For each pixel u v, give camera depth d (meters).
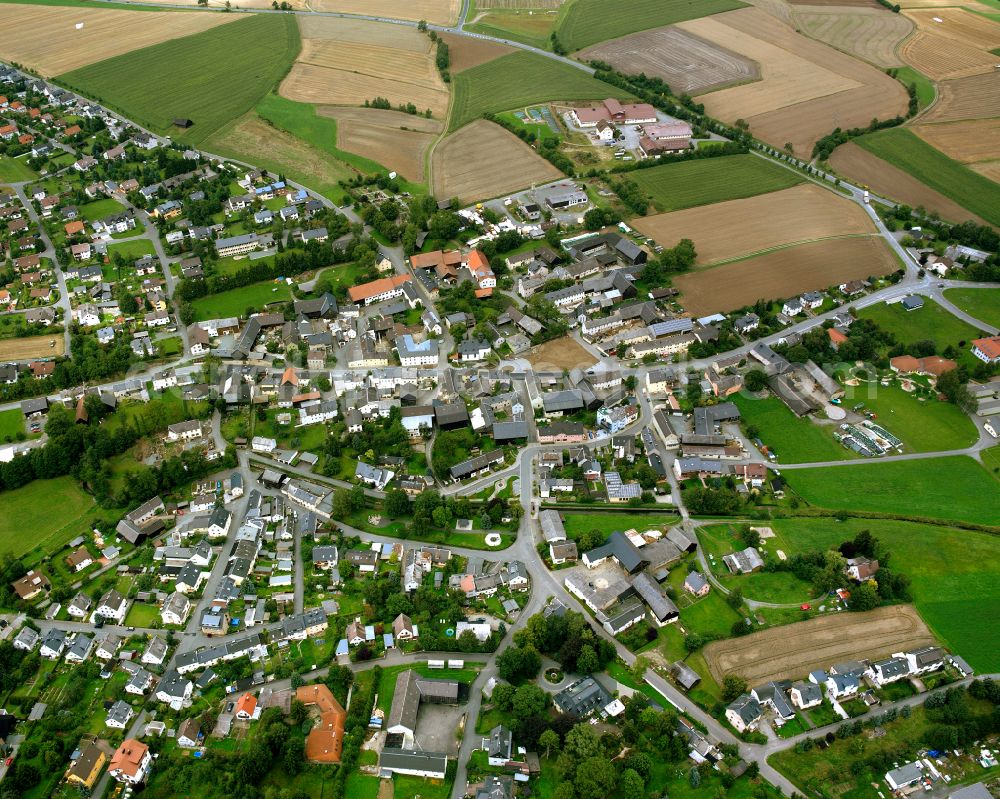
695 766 169.75
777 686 183.50
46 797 168.25
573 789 161.88
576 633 193.50
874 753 171.88
